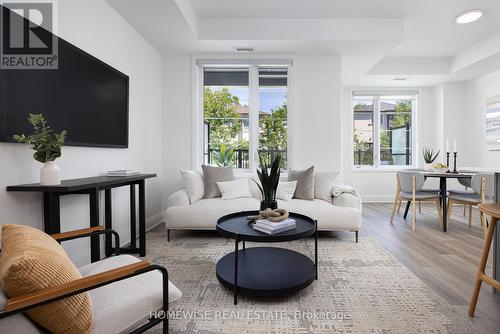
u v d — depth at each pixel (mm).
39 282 857
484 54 4121
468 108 5398
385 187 5879
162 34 3404
